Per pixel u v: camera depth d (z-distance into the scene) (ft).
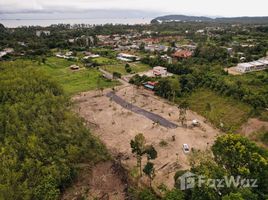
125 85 474.08
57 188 198.08
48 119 268.41
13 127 245.86
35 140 229.86
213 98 372.79
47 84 343.87
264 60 520.01
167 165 241.14
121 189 204.95
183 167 236.84
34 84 329.11
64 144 238.48
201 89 402.52
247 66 471.21
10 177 193.98
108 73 544.62
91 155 237.25
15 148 224.12
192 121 324.80
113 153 261.24
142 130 310.86
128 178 219.20
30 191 186.29
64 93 353.92
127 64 572.51
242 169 169.37
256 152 182.60
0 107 275.80
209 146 269.85
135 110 368.68
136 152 247.09
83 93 435.12
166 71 526.16
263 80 402.31
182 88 412.36
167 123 325.83
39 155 219.41
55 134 246.88
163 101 399.65
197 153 256.32
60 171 206.18
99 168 226.79
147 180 220.84
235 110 331.16
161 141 281.54
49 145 232.94
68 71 553.64
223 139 192.44
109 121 336.90
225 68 504.43
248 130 292.20
